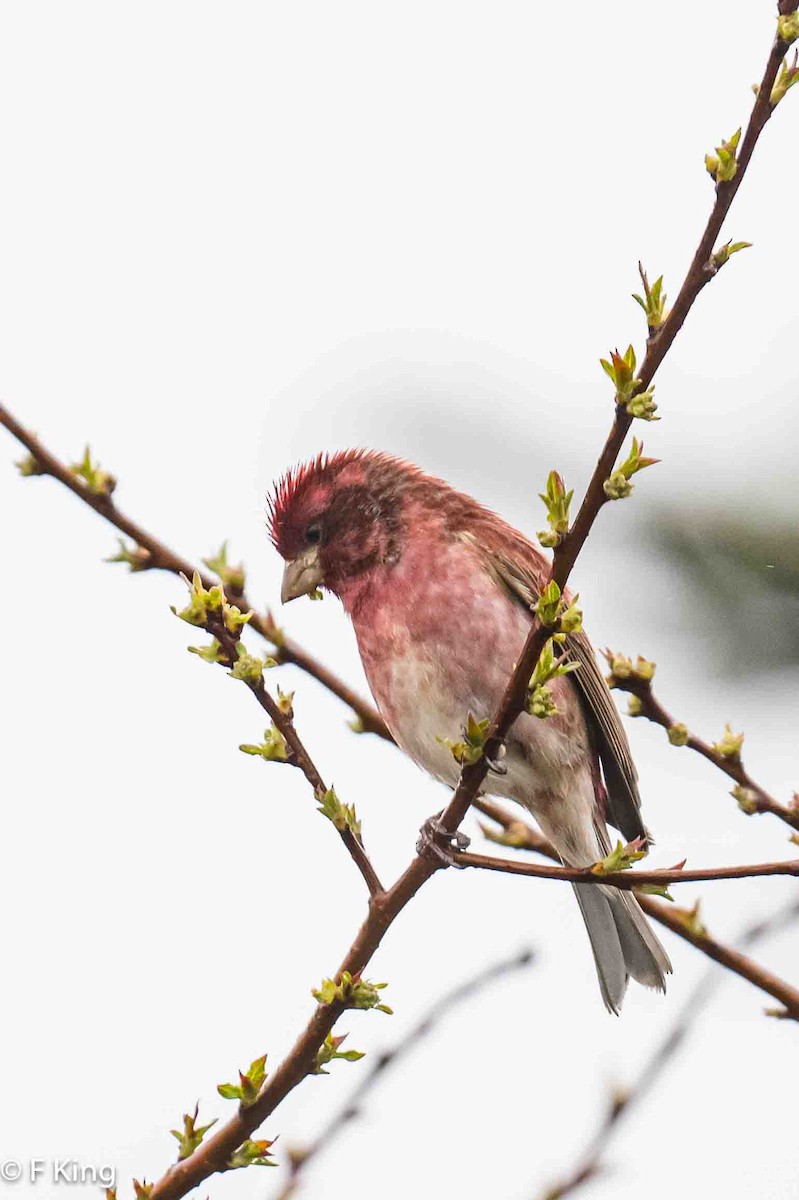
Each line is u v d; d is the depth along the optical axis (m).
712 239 6.50
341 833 7.61
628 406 6.74
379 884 7.67
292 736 7.46
